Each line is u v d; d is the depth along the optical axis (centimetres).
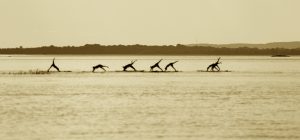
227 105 14712
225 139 9512
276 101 15862
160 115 12506
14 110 13300
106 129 10412
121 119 11788
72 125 10862
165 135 9825
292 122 11388
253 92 19188
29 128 10456
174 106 14438
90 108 13838
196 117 12156
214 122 11369
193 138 9588
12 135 9712
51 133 9938
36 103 15062
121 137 9619
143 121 11494
